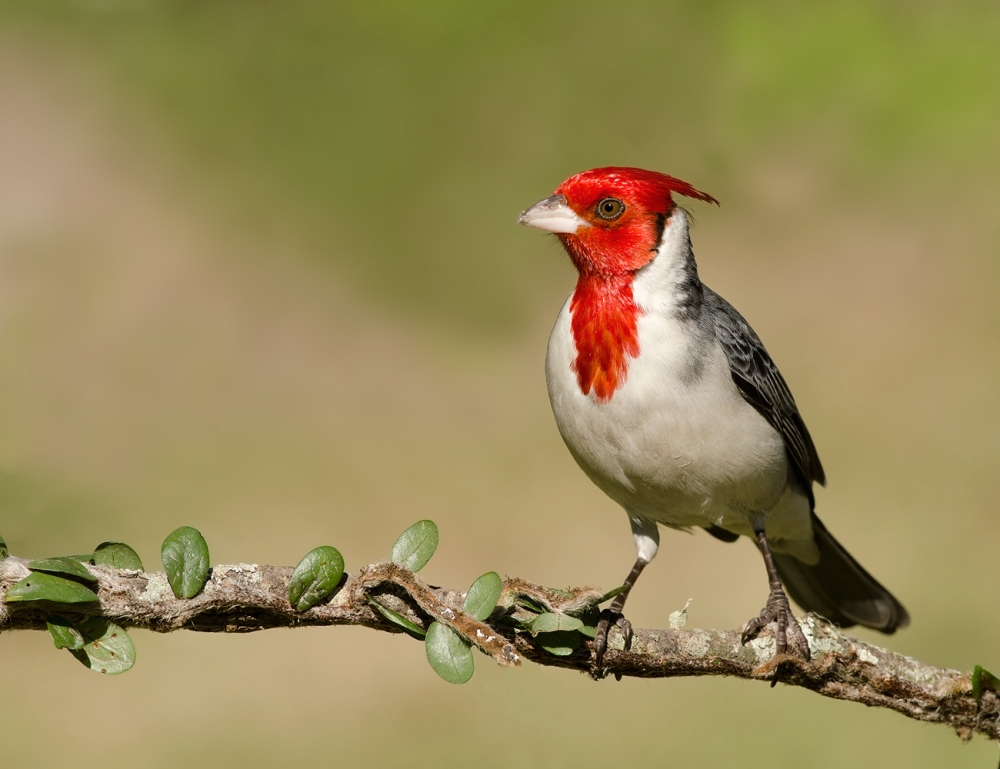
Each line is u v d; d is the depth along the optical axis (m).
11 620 4.08
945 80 12.45
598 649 4.96
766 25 12.92
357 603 4.37
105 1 14.98
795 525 7.33
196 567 4.22
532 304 14.38
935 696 5.32
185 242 14.21
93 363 12.77
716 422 6.07
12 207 14.05
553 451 12.83
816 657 5.28
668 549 11.69
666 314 6.09
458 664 4.20
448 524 11.91
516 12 14.52
